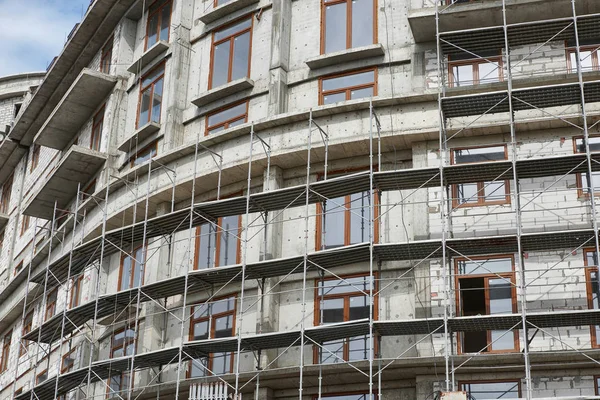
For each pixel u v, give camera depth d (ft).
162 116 132.67
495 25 108.37
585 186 99.81
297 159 112.57
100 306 120.16
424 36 111.45
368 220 104.99
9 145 184.96
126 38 147.33
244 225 115.96
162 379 114.83
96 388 127.03
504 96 99.86
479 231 101.04
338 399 102.99
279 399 106.32
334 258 102.17
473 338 97.86
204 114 126.93
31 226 173.68
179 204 124.98
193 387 103.76
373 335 98.68
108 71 151.02
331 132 110.63
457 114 104.47
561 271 96.73
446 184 101.91
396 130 107.04
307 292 107.45
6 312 166.40
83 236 131.54
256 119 120.57
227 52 128.67
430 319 91.91
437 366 95.71
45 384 122.72
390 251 99.19
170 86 131.54
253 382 104.32
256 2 126.82
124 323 123.95
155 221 116.06
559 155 98.22
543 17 106.93
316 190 105.29
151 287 113.09
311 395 104.32
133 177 128.06
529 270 94.38
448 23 108.78
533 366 93.15
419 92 106.83
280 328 107.45
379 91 113.60
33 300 145.59
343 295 105.70
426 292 100.17
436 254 99.60
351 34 118.83
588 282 95.55
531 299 96.48
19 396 129.70
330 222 110.22
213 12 129.90
